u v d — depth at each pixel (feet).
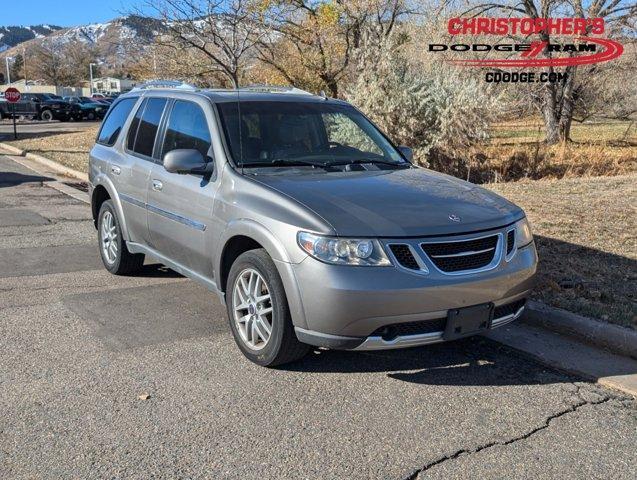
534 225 26.32
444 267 12.75
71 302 18.69
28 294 19.39
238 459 10.73
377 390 13.37
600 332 15.49
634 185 37.24
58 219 31.30
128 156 19.95
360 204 13.35
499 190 35.78
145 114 19.86
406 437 11.53
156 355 14.93
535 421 12.19
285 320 13.25
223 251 15.01
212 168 15.76
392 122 44.06
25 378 13.60
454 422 12.10
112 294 19.53
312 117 17.62
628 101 77.56
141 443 11.17
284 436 11.49
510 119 78.38
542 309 16.78
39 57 382.83
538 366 14.69
